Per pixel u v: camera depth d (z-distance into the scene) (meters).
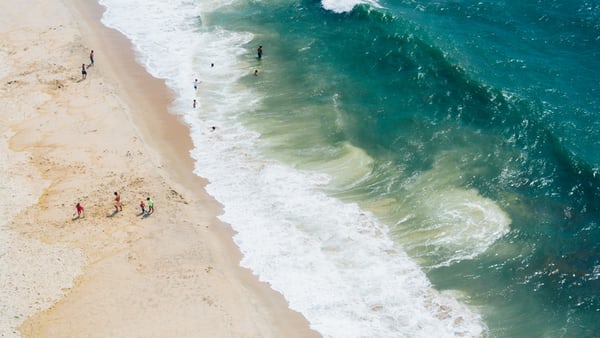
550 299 37.38
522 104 51.03
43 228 40.72
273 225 42.75
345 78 58.53
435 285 38.44
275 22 69.44
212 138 51.53
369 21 66.00
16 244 39.25
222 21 70.31
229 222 42.84
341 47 63.19
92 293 36.16
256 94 57.44
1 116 52.28
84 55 62.00
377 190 45.84
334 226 42.75
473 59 57.88
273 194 45.59
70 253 38.88
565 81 54.25
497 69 56.28
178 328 34.28
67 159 47.38
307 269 39.28
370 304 37.00
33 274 37.12
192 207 43.84
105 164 47.03
